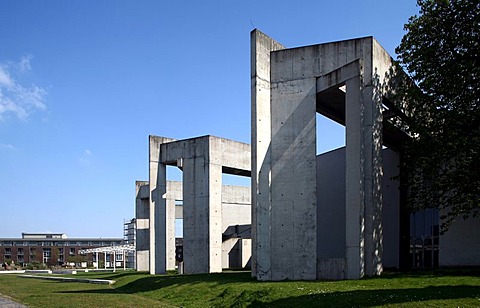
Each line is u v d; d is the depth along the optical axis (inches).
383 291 517.0
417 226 1035.3
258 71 815.7
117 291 893.8
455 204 753.0
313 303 499.5
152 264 1253.7
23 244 3811.5
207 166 1170.6
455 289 508.7
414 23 754.2
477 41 680.4
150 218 1264.8
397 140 1052.5
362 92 740.7
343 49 789.2
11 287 1059.9
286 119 813.2
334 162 1154.0
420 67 735.1
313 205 773.9
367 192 732.0
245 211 1779.0
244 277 837.8
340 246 1114.7
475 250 877.2
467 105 687.1
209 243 1142.3
